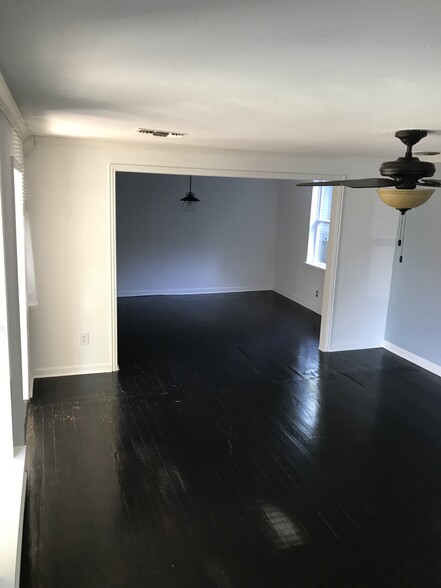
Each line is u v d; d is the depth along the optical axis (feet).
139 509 8.96
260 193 27.35
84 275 14.70
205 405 13.46
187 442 11.44
